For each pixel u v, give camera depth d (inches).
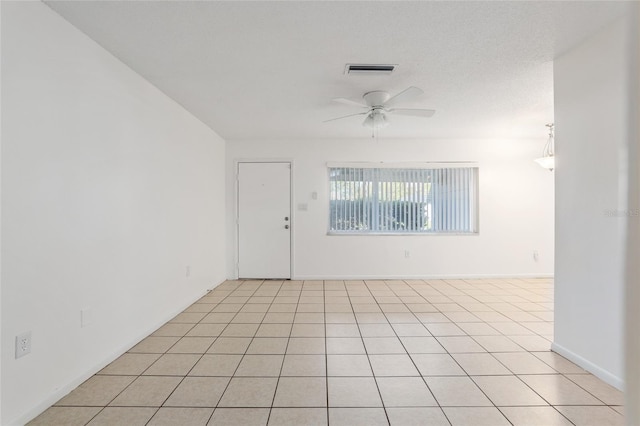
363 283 196.4
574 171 94.0
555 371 90.5
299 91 125.7
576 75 93.1
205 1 73.7
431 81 116.8
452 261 207.2
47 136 75.2
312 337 114.2
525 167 207.2
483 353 102.0
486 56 98.9
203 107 144.5
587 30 85.2
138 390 81.4
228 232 205.6
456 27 84.0
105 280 94.5
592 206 88.5
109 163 96.5
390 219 207.5
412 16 79.6
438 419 70.7
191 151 154.3
